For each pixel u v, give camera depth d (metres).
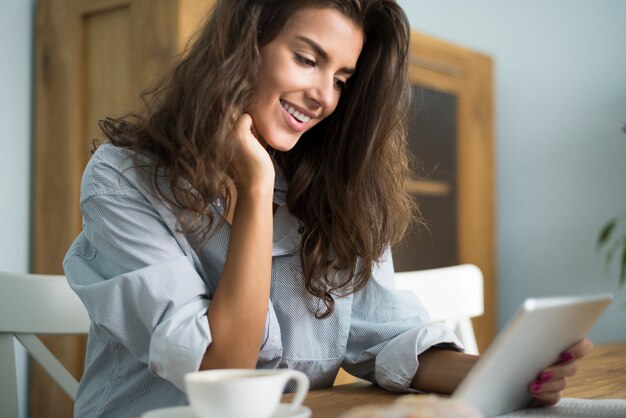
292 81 1.27
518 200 3.69
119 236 1.23
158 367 1.12
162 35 2.20
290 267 1.39
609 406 1.01
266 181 1.21
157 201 1.24
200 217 1.26
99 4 2.33
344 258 1.40
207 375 0.75
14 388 1.34
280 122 1.30
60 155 2.40
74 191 2.36
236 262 1.16
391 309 1.43
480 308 1.79
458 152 3.20
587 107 3.54
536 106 3.66
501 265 3.73
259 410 0.71
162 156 1.27
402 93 1.50
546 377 0.98
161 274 1.18
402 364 1.24
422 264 3.03
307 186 1.41
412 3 3.22
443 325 1.32
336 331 1.39
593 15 3.54
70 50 2.39
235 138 1.21
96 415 1.30
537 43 3.67
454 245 3.19
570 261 3.56
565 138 3.59
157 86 1.39
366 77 1.42
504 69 3.69
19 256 2.41
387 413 0.57
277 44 1.27
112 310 1.18
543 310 0.79
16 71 2.41
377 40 1.42
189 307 1.15
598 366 1.46
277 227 1.40
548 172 3.62
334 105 1.35
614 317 3.45
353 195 1.40
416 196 2.99
